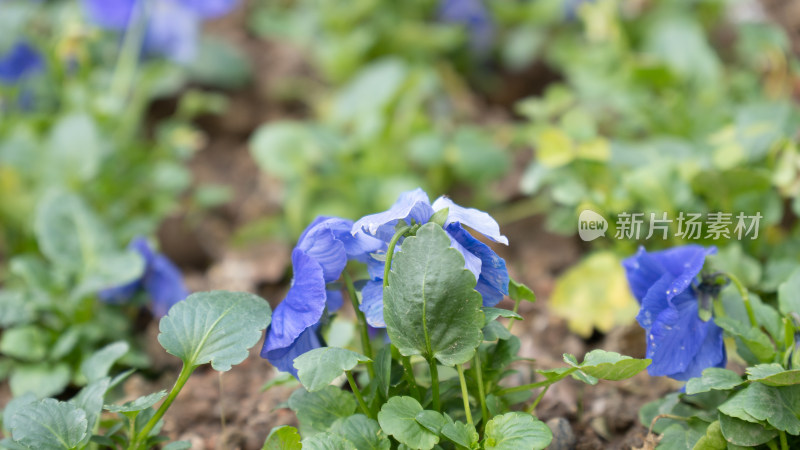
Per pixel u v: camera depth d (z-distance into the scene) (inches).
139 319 27.5
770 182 25.3
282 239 31.1
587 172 27.1
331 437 20.7
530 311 27.4
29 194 29.7
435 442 20.3
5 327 27.6
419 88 33.8
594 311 26.2
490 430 20.5
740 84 32.1
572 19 38.9
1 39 33.2
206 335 21.2
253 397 25.3
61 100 32.5
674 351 21.7
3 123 31.3
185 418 25.0
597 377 20.9
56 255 26.5
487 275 20.9
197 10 35.4
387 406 20.5
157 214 30.5
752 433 21.0
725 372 21.0
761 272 25.0
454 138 31.0
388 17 39.8
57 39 33.4
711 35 38.1
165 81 37.0
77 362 25.8
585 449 23.3
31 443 20.6
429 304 20.3
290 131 30.2
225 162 37.2
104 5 34.3
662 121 29.7
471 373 21.7
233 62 40.1
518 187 32.0
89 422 21.2
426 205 20.6
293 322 20.8
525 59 38.3
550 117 35.4
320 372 20.2
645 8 34.6
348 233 20.9
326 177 30.2
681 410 22.4
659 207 25.6
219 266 30.4
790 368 21.5
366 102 32.9
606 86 31.9
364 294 20.9
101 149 30.0
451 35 38.3
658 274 22.1
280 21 41.7
